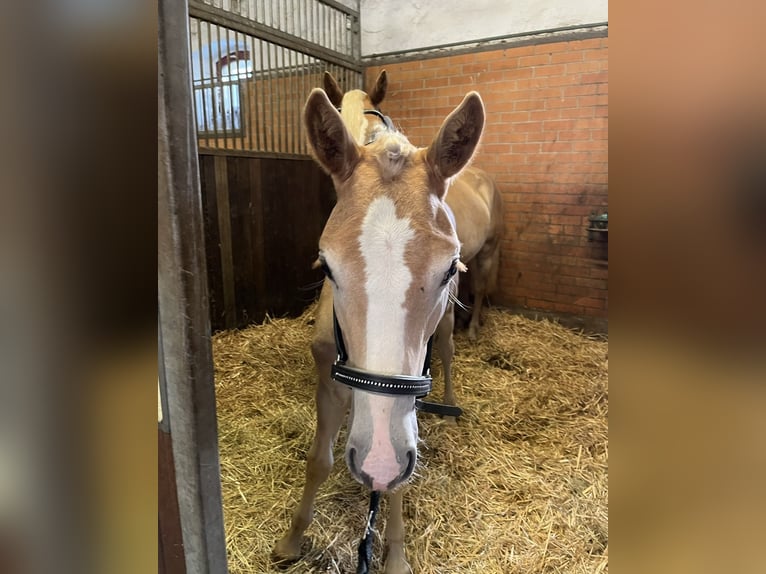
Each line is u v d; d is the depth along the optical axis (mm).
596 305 3561
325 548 1506
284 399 2430
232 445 2045
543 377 2799
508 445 2129
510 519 1675
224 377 2613
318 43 3713
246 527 1587
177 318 768
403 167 1012
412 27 3908
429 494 1765
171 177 711
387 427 877
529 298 3826
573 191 3516
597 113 3348
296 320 3473
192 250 754
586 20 3305
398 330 885
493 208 3205
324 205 3811
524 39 3506
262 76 3199
